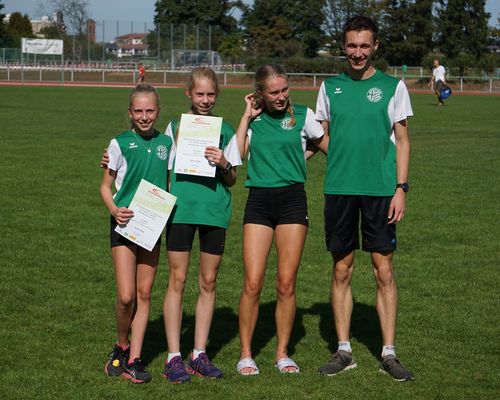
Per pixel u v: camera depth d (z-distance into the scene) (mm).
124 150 5188
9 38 76562
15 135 19281
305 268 8109
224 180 5379
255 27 77312
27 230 9500
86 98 35562
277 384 5137
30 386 5020
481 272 7977
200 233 5387
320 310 6836
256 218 5402
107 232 9523
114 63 65562
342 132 5414
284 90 5266
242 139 5410
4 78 57844
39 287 7238
